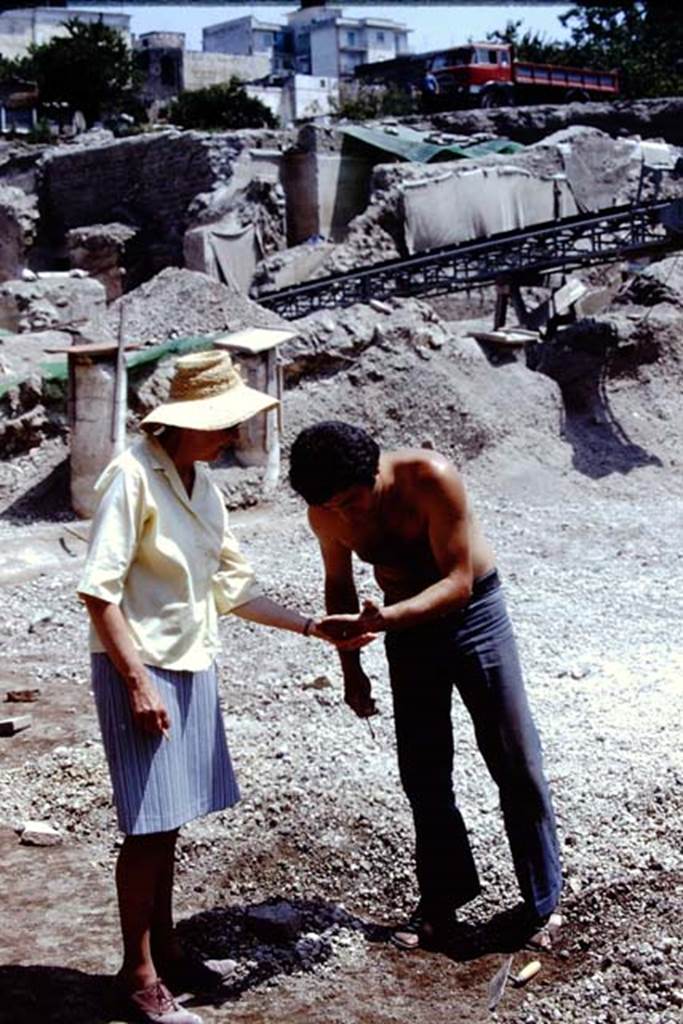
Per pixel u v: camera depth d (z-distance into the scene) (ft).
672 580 34.99
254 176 103.35
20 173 118.83
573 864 16.67
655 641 28.07
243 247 100.53
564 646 27.91
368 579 34.40
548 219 108.47
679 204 67.67
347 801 18.85
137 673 13.10
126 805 13.37
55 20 217.36
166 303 61.05
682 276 68.85
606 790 18.67
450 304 92.89
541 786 15.24
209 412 13.56
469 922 15.96
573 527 43.34
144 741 13.37
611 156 114.42
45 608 34.60
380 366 53.88
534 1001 14.16
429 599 14.35
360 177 108.27
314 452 14.01
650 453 56.54
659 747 20.34
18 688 27.37
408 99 154.51
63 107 175.94
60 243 117.80
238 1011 14.16
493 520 45.29
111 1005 14.06
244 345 46.91
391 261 75.72
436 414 53.42
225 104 171.12
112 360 45.65
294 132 108.68
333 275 77.15
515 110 130.31
